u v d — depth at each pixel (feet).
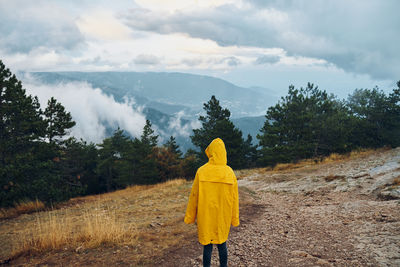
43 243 15.66
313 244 15.23
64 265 12.96
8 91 49.34
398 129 81.56
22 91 54.08
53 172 58.75
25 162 48.34
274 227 19.61
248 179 56.24
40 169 50.62
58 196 46.85
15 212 38.40
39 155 52.11
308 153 71.87
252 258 13.58
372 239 14.58
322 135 71.87
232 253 14.46
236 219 10.47
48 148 52.80
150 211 29.19
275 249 14.82
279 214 24.26
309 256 13.21
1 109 48.34
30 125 51.44
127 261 13.28
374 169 37.60
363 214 20.04
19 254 14.82
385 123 84.12
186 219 10.33
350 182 33.53
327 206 25.00
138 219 24.75
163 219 23.67
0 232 25.17
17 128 50.19
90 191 161.58
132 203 38.63
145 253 14.32
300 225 19.69
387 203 21.95
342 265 11.94
